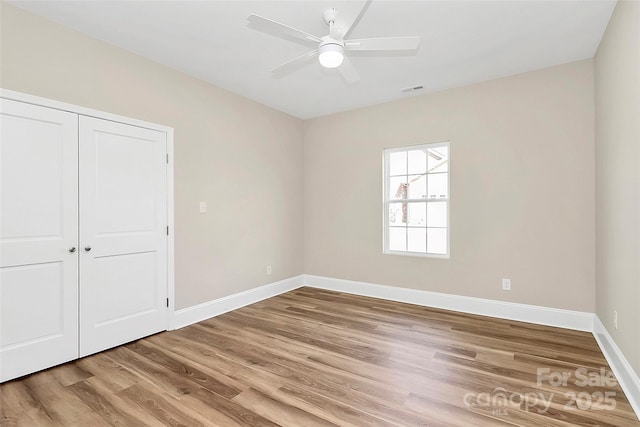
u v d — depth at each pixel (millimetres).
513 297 3398
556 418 1771
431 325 3236
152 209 3045
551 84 3193
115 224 2768
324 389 2080
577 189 3080
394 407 1882
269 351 2660
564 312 3141
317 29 2525
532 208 3293
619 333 2219
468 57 2998
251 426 1723
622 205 2139
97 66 2666
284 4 2213
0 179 2158
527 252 3322
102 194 2684
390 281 4211
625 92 2055
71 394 2035
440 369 2330
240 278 3949
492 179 3502
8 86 2199
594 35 2619
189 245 3367
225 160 3768
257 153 4211
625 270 2086
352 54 2943
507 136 3418
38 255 2326
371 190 4367
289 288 4707
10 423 1760
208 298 3555
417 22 2432
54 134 2406
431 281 3900
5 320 2182
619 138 2191
